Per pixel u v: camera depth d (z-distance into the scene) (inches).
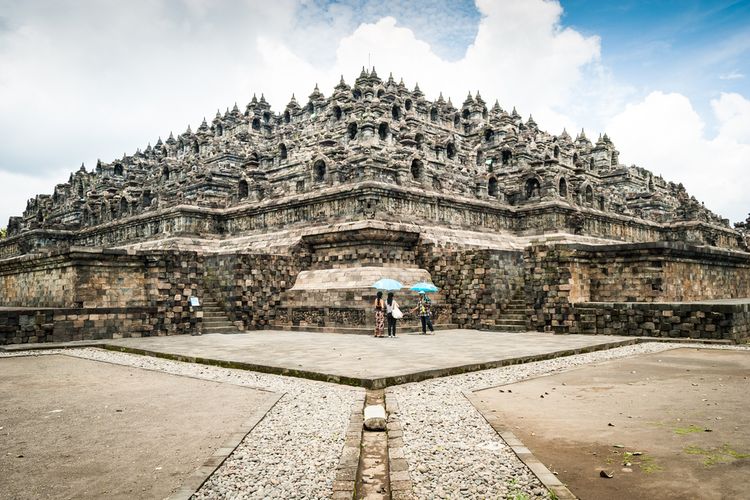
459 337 1184.8
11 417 520.1
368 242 1465.3
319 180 1739.7
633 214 2415.1
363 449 432.5
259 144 2706.7
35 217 2736.2
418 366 745.6
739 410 518.3
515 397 589.3
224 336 1251.8
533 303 1327.5
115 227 2364.7
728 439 426.0
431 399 583.2
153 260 1284.4
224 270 1494.8
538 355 856.3
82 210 2768.2
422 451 412.5
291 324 1460.4
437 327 1416.1
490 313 1386.6
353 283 1402.6
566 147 2837.1
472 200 1834.4
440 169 2065.7
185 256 1320.1
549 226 1950.1
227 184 2368.4
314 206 1689.2
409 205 1638.8
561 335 1205.1
